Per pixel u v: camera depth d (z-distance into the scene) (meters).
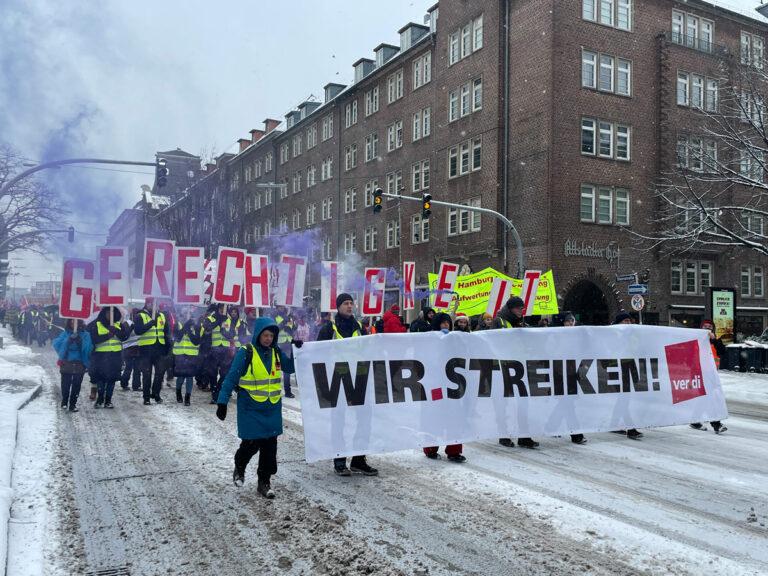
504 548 4.50
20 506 5.32
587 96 25.80
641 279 26.66
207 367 11.72
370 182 38.34
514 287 14.95
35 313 29.22
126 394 12.96
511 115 26.80
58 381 14.46
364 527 4.92
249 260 11.59
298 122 47.12
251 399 5.69
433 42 32.34
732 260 29.73
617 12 26.88
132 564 4.23
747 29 30.83
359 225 39.41
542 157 25.08
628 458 7.36
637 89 27.20
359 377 6.78
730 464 7.06
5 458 6.45
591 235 25.50
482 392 7.46
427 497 5.72
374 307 11.41
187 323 11.46
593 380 8.20
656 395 8.59
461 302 14.23
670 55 28.00
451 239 29.89
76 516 5.13
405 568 4.16
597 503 5.54
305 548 4.51
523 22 26.34
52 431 8.57
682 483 6.22
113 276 10.47
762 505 5.51
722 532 4.83
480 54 28.33
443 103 30.84
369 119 38.59
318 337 6.92
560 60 25.16
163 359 11.64
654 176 27.33
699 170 27.20
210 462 7.00
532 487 6.06
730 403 14.23
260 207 54.56
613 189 26.23
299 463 7.08
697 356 9.00
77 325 10.38
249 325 12.59
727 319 22.59
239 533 4.80
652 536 4.73
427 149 32.66
